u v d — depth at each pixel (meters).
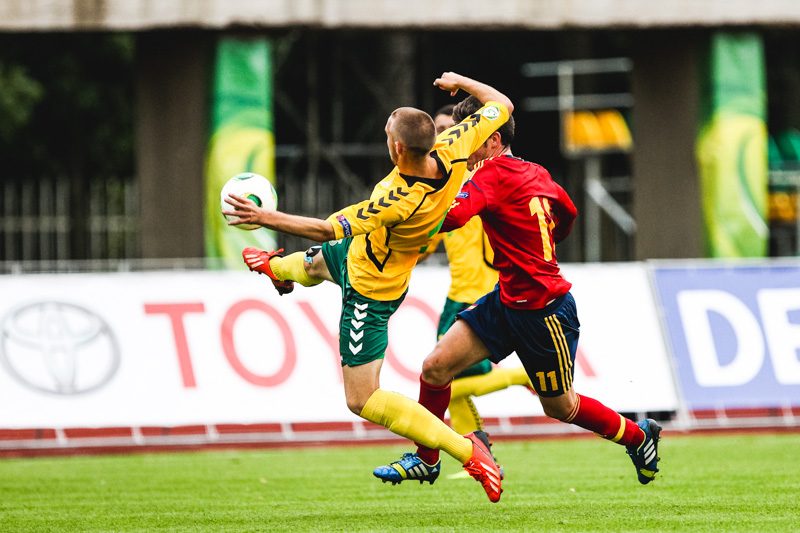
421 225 20.36
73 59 89.62
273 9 50.50
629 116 88.31
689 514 22.25
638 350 41.62
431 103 86.06
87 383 40.25
